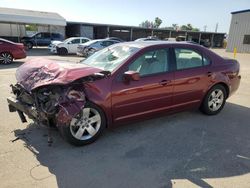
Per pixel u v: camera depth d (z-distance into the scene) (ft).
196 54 16.83
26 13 101.09
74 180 10.25
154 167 11.32
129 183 10.16
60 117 11.80
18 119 16.20
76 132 12.62
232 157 12.40
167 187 9.96
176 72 15.52
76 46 72.90
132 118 14.30
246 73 43.24
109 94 13.04
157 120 16.87
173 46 15.75
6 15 88.63
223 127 16.15
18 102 13.85
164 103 15.26
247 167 11.55
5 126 15.08
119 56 14.67
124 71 13.61
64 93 11.96
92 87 12.67
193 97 16.67
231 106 20.88
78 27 125.39
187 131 15.30
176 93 15.62
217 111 18.42
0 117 16.46
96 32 138.62
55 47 71.72
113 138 14.02
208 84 17.17
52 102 12.19
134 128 15.44
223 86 18.24
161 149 12.98
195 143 13.78
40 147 12.75
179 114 18.16
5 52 44.50
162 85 14.82
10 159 11.59
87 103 12.54
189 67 16.30
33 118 13.24
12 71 36.29
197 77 16.46
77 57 65.82
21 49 46.26
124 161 11.75
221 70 17.75
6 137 13.70
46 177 10.37
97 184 10.05
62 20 100.17
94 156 12.10
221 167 11.48
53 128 13.64
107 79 13.10
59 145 13.01
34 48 94.84
